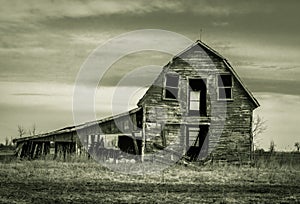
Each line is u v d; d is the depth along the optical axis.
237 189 25.66
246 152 39.53
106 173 31.22
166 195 23.16
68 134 40.81
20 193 22.91
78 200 21.45
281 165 38.59
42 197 21.98
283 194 24.31
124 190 24.45
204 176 30.86
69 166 34.09
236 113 39.94
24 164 34.94
